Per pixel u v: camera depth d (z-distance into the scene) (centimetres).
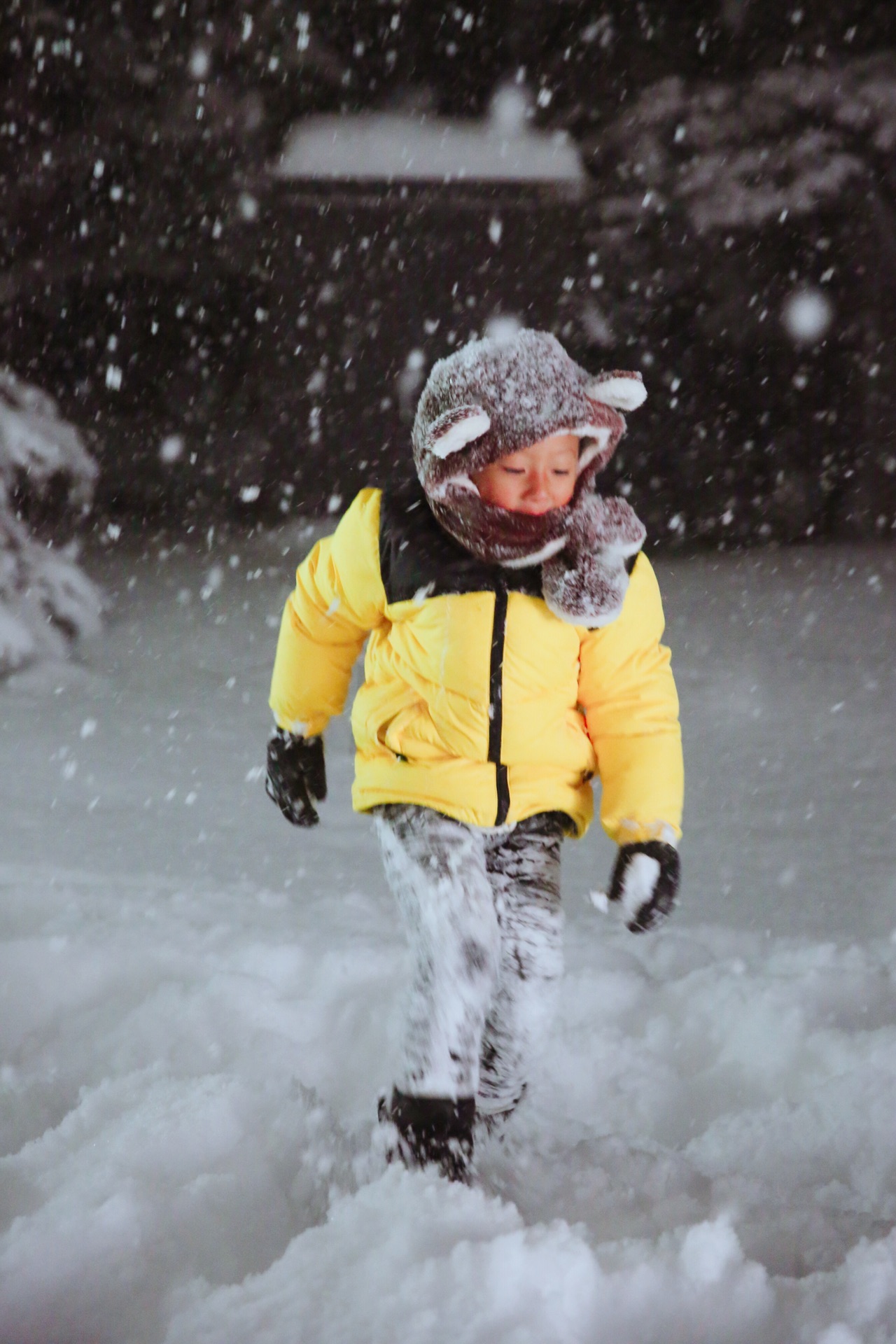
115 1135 394
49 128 3005
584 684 429
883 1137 439
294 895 780
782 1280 326
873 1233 357
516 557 406
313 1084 498
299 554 2789
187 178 3188
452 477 396
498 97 3447
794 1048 520
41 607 1741
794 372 3147
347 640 452
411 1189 347
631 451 3203
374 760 436
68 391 3177
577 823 441
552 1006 419
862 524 3095
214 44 3117
